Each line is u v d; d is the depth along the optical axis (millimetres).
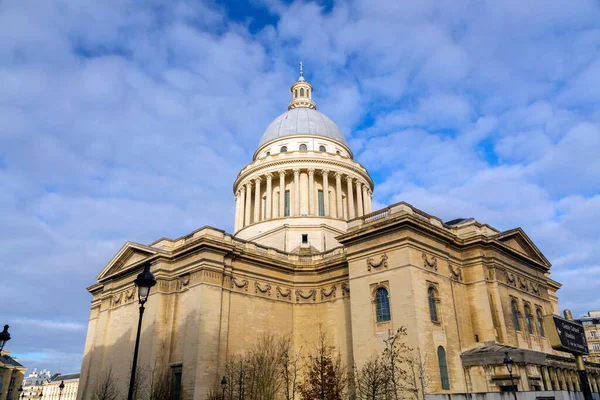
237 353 59312
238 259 63906
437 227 57625
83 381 74438
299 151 88125
